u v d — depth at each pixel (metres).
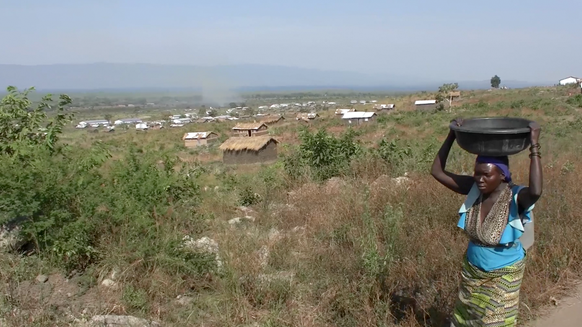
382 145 9.74
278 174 9.33
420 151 10.10
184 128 83.19
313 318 3.68
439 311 3.71
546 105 45.22
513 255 2.81
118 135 74.31
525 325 3.71
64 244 4.41
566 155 9.80
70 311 3.75
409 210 5.71
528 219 2.80
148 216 4.77
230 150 34.03
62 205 4.78
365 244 4.48
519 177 7.26
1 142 5.65
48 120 6.17
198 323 3.68
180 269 4.31
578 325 3.61
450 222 5.30
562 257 4.46
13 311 3.62
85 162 5.25
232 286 4.04
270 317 3.64
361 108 83.88
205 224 5.63
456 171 8.23
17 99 5.92
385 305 3.70
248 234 5.34
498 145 2.70
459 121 3.10
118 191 4.92
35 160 4.96
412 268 4.20
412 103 83.00
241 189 8.16
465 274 3.03
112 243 4.48
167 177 5.75
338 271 4.36
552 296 4.05
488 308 2.87
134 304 3.84
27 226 4.54
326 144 9.59
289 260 4.74
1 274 4.22
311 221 5.93
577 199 5.84
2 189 4.55
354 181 7.86
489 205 2.85
